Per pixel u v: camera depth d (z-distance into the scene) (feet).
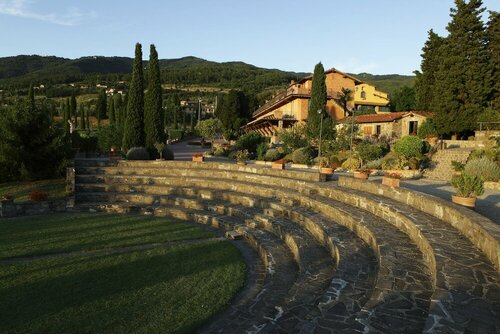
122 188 65.51
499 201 42.75
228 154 125.29
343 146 99.81
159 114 91.40
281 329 19.29
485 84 102.32
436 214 31.86
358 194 42.80
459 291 17.37
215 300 26.13
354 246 30.48
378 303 17.90
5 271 31.32
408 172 71.36
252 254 38.01
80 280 29.53
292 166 90.07
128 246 39.37
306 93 169.07
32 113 69.46
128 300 25.94
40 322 22.61
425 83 139.23
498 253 20.16
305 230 39.86
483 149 72.43
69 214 55.62
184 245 40.19
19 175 68.23
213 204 55.62
